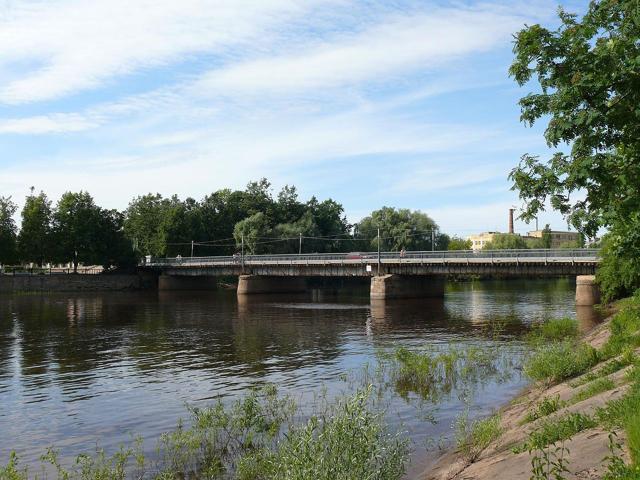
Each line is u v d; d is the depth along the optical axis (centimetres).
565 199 798
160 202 13450
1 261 10181
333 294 9994
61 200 10569
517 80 832
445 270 7356
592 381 1596
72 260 10606
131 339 4062
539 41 801
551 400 1514
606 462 848
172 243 12025
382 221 13412
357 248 13675
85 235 10394
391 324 4925
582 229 793
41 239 10275
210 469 1316
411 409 1869
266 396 2181
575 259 6191
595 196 799
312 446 904
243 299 8638
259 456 1331
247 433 1584
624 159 792
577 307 6047
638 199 769
